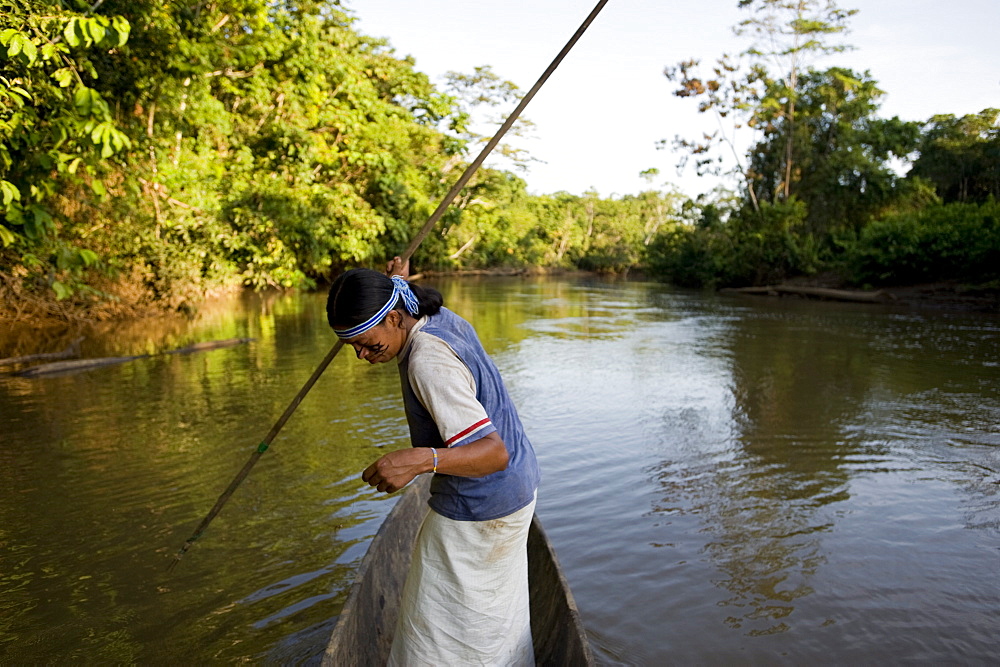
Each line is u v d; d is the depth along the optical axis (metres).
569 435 6.00
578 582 3.46
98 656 2.89
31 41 6.07
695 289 31.47
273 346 10.44
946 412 6.84
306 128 19.44
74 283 10.23
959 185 35.66
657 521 4.19
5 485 4.73
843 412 6.83
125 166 11.07
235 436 5.83
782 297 25.14
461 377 2.02
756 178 33.84
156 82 10.91
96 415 6.46
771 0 31.59
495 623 2.24
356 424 6.21
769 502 4.51
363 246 19.38
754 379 8.48
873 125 32.09
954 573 3.59
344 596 3.33
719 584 3.46
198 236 15.59
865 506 4.45
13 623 3.12
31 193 7.20
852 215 31.91
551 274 50.38
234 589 3.39
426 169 27.42
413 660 2.26
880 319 16.28
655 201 58.59
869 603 3.30
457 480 2.13
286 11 17.75
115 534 3.99
